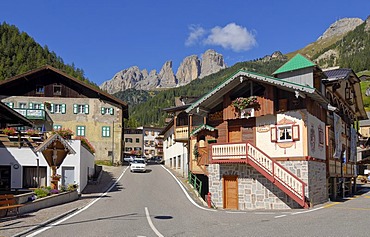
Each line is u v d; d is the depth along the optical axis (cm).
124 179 3550
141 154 9806
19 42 10350
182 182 3369
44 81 4928
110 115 5053
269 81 2391
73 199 2345
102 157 4969
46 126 4847
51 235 1222
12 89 4834
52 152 2252
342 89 3262
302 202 2194
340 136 3148
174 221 1588
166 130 5638
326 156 2748
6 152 2575
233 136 2666
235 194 2544
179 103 4975
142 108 19238
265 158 2353
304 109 2369
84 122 4969
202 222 1566
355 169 3788
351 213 1858
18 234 1206
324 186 2633
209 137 2922
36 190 2052
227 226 1448
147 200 2378
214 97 2691
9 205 1605
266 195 2434
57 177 2253
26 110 4712
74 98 4981
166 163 5684
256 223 1524
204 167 2927
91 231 1308
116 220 1589
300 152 2356
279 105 2466
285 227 1408
